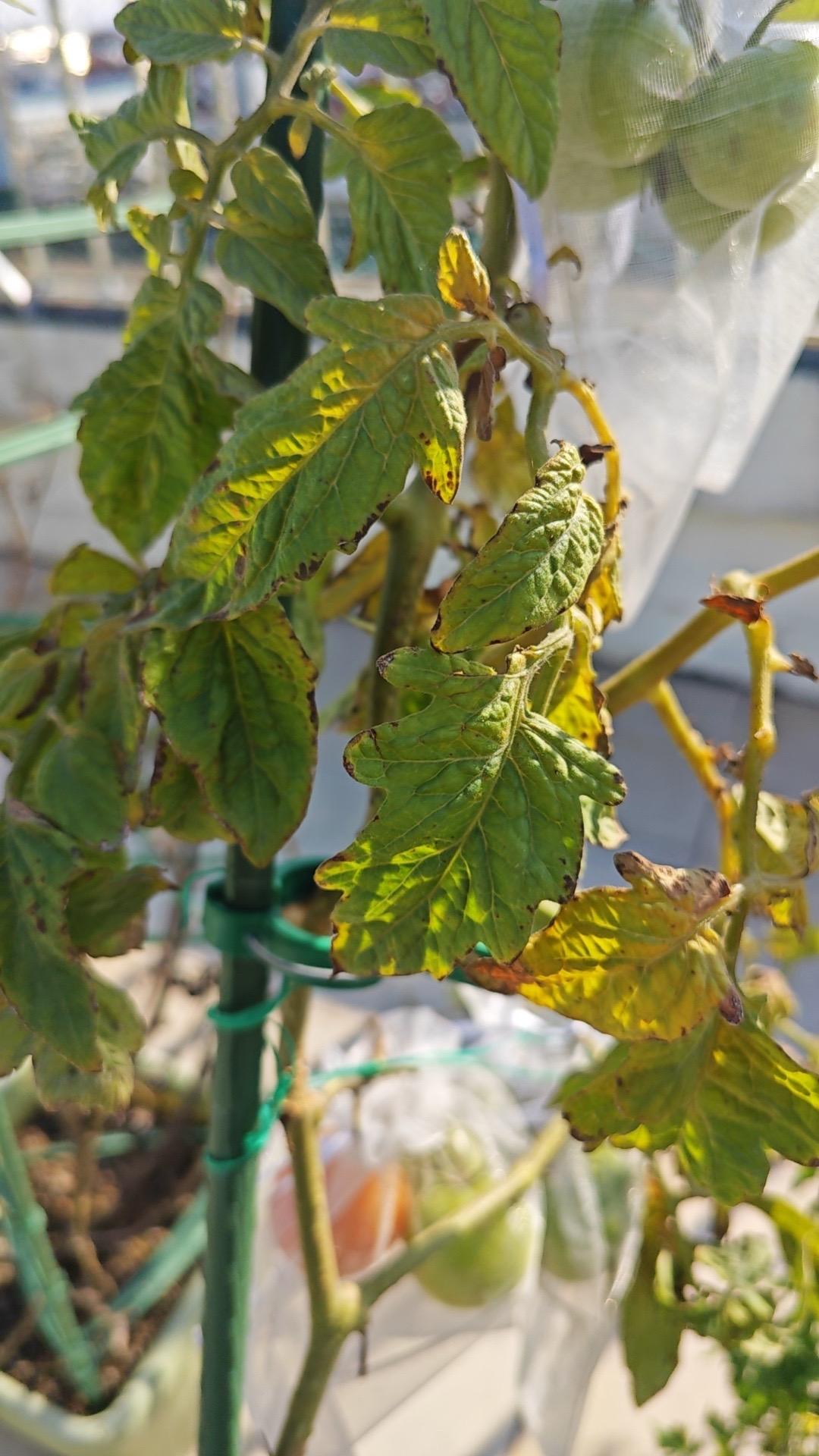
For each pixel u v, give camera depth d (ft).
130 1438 2.60
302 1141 1.74
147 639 1.36
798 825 1.59
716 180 1.32
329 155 1.67
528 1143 2.30
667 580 5.36
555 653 1.18
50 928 1.40
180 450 1.53
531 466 1.20
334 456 1.15
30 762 1.51
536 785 1.11
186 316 1.41
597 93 1.31
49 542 6.01
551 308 1.51
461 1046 2.35
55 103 4.46
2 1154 2.46
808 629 5.11
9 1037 1.48
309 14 1.30
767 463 5.00
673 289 1.42
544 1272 2.20
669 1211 1.80
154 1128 3.33
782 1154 1.30
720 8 1.30
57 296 5.71
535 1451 2.72
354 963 1.12
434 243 1.36
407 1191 2.16
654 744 5.09
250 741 1.35
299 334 1.44
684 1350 3.00
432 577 2.27
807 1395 1.77
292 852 4.09
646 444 1.56
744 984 1.85
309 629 1.75
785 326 1.50
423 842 1.10
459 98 1.19
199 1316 2.83
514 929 1.11
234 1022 1.60
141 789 1.68
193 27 1.32
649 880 1.23
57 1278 2.59
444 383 1.16
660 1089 1.31
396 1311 2.24
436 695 1.10
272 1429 2.23
